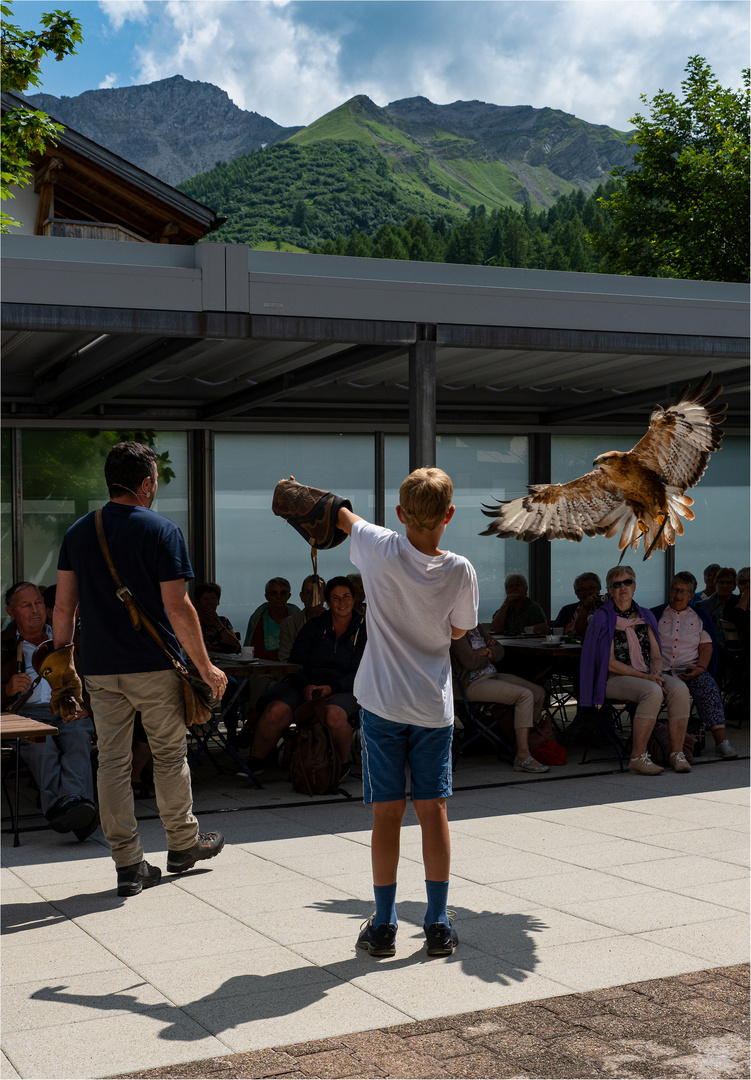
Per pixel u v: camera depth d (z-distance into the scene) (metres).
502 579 12.40
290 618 8.55
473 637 7.96
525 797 6.91
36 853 5.60
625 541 3.33
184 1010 3.43
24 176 14.98
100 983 3.67
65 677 4.94
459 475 12.20
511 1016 3.38
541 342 7.50
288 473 11.45
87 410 10.62
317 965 3.84
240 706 8.66
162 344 7.63
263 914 4.46
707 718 8.33
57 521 10.59
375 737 3.89
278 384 9.45
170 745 4.99
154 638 4.82
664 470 3.22
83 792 5.79
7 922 4.38
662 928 4.24
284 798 6.93
